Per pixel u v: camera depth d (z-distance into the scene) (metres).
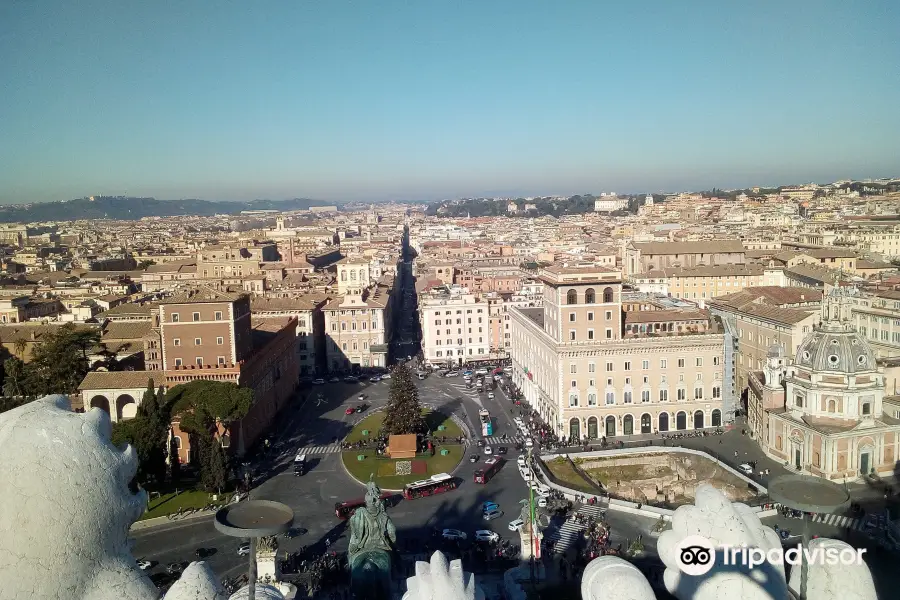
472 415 169.38
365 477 128.75
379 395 191.00
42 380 151.62
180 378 138.12
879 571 86.38
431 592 36.94
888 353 165.12
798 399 127.12
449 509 113.75
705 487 27.67
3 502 22.92
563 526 106.06
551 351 155.75
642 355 153.00
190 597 24.25
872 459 119.44
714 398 156.12
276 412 172.38
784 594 25.91
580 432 151.50
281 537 103.69
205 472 119.00
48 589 22.91
